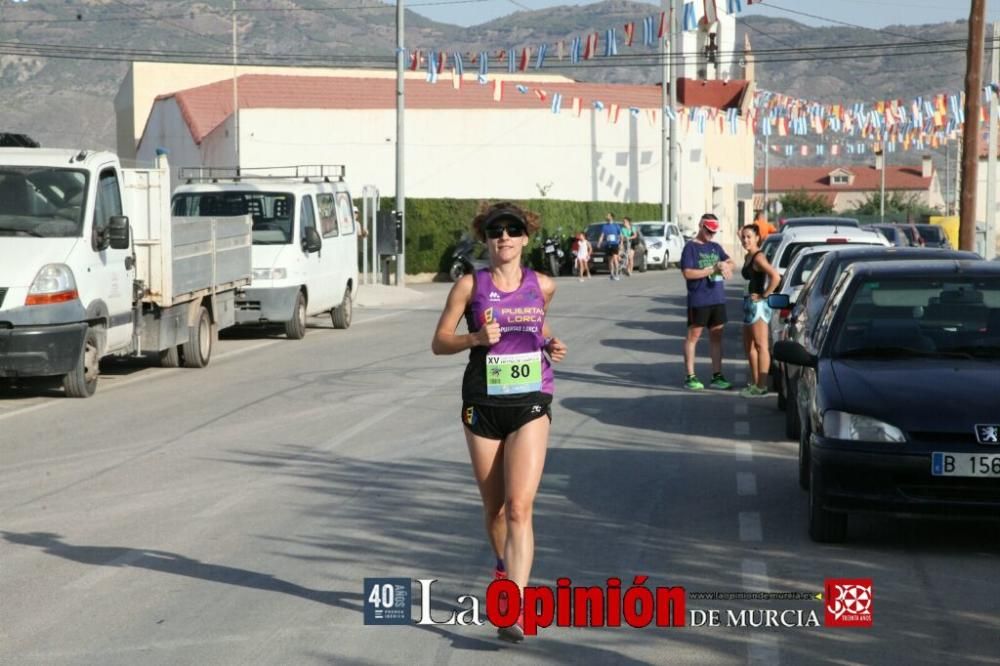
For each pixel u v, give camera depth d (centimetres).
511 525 717
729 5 2547
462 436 1409
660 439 1387
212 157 6031
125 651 707
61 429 1491
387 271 4438
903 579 846
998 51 3825
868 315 1056
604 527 985
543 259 5316
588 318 3000
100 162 1794
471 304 721
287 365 2127
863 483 894
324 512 1045
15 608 791
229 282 2266
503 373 714
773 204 10300
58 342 1662
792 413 1371
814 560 892
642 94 6975
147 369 2088
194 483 1168
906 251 1425
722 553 912
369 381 1894
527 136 6225
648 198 6519
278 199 2550
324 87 6650
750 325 1692
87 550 932
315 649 709
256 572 867
